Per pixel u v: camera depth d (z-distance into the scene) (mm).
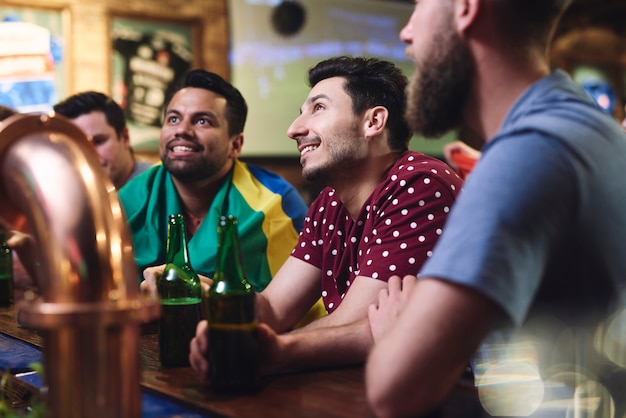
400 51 6254
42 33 4543
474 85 977
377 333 1200
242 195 2203
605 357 934
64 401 647
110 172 2967
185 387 1092
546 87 940
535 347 958
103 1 4758
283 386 1083
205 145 2170
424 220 1468
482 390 1019
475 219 833
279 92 5578
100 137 2924
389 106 1597
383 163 1613
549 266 894
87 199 667
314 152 1604
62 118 726
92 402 647
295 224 2244
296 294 1692
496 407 958
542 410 946
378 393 841
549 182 847
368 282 1438
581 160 872
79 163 684
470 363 1106
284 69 5602
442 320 818
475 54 956
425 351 820
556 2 943
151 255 2127
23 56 4488
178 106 2193
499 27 939
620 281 926
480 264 810
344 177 1612
